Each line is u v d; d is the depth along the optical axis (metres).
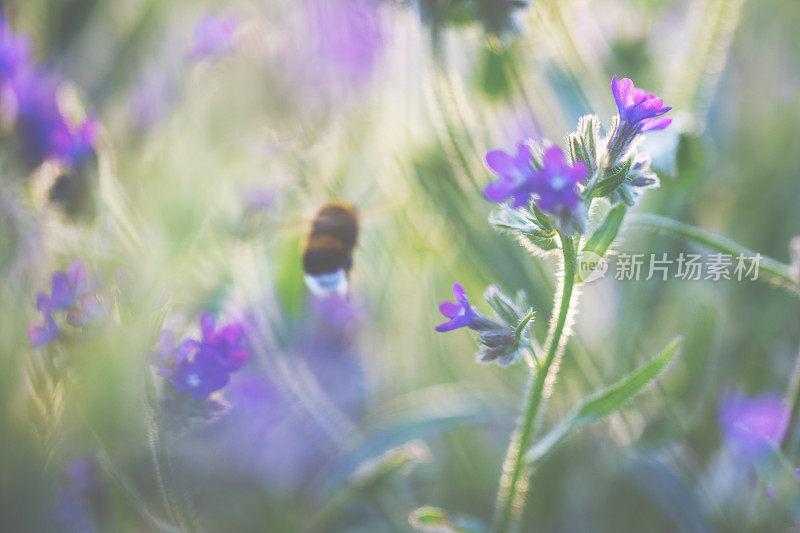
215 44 0.56
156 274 0.49
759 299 0.55
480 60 0.53
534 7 0.52
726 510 0.52
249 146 0.55
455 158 0.52
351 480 0.52
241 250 0.54
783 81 0.60
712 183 0.56
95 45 0.59
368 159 0.56
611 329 0.54
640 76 0.56
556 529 0.54
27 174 0.51
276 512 0.54
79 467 0.50
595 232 0.45
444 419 0.53
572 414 0.47
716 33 0.53
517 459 0.47
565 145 0.45
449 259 0.55
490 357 0.46
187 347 0.47
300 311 0.55
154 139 0.55
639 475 0.53
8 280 0.50
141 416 0.48
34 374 0.49
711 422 0.54
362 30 0.55
